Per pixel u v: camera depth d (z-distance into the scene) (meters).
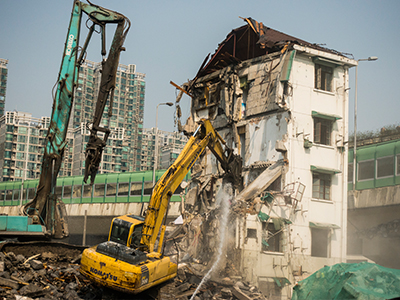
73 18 23.20
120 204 61.44
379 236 36.41
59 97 23.27
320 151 33.81
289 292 27.95
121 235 19.30
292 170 32.38
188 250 29.64
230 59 37.56
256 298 23.78
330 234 33.03
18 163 132.38
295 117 33.16
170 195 18.98
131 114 167.00
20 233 21.88
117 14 22.50
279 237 31.27
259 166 33.97
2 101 164.75
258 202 29.97
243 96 37.62
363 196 38.69
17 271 18.33
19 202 77.44
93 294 17.72
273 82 34.06
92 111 161.88
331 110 34.88
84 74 161.38
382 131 46.34
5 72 166.50
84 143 136.12
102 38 22.20
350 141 45.00
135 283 15.86
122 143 146.25
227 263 28.16
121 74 167.75
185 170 20.08
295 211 31.70
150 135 175.12
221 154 23.81
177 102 42.50
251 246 29.50
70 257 22.59
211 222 29.66
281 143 31.91
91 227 65.56
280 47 34.25
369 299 14.61
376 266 15.98
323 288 17.00
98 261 16.41
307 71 34.34
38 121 140.12
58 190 68.69
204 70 42.62
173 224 37.09
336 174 34.12
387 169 37.12
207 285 22.66
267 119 34.53
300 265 29.48
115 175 63.75
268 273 28.62
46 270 19.45
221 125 38.94
